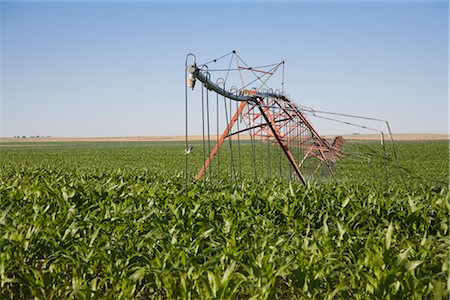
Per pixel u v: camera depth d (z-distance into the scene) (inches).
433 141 3902.6
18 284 249.3
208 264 217.0
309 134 717.9
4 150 2817.4
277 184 525.0
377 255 216.1
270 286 203.9
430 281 207.8
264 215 341.7
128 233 287.0
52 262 257.3
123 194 408.5
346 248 259.9
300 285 213.8
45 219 300.0
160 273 219.9
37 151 2657.5
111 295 212.2
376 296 205.5
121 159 1845.5
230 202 376.5
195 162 1461.6
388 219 347.3
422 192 479.5
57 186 468.8
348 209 350.6
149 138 5669.3
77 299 214.5
